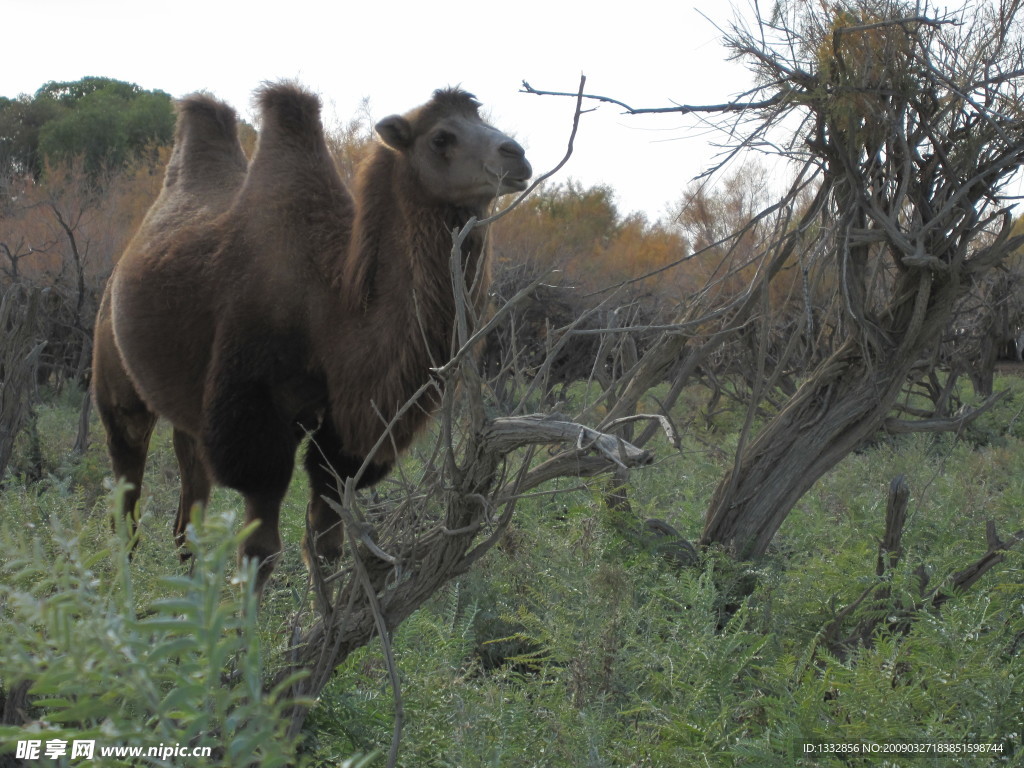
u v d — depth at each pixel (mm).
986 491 17531
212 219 12867
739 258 26156
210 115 14875
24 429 17797
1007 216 13086
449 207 11203
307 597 9070
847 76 11898
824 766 6961
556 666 9555
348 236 11688
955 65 12570
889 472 19328
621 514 12734
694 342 14242
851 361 13266
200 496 14406
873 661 8070
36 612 2932
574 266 37188
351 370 11148
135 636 3031
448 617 10258
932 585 10945
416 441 11414
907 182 12133
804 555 13266
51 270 35906
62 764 3326
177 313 12328
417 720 7914
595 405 8711
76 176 42531
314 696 7621
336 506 7355
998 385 32812
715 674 8578
